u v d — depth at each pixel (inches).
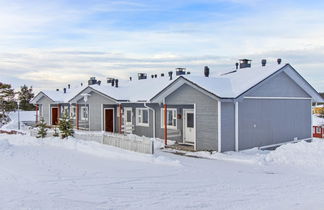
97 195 346.6
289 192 363.3
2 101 1855.3
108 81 1451.8
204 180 419.5
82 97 1179.9
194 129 736.3
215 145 681.6
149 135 926.4
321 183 408.5
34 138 873.5
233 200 329.4
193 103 736.3
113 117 1082.7
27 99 2456.9
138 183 401.4
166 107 828.0
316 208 302.2
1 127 1445.6
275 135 767.7
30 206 303.6
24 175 447.8
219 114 671.8
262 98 740.7
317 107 2044.8
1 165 526.0
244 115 708.0
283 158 561.3
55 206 304.2
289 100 800.9
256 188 379.9
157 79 1120.8
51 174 453.4
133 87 1107.9
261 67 814.5
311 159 535.8
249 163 560.1
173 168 499.2
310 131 852.0
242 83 733.3
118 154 610.9
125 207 304.5
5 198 331.0
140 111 965.2
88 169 490.3
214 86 708.0
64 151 690.8
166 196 343.3
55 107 1418.6
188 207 305.1
